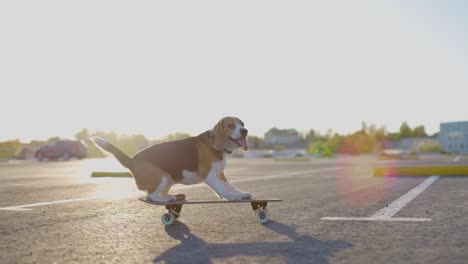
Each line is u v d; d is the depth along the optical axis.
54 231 2.96
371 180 6.80
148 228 3.02
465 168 7.50
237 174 8.83
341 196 4.64
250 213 3.57
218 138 3.20
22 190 5.66
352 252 2.31
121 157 3.31
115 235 2.82
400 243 2.47
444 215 3.31
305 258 2.22
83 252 2.41
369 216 3.33
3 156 25.14
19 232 2.94
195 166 3.22
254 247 2.46
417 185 5.73
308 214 3.48
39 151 21.11
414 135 61.75
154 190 3.21
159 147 3.27
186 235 2.79
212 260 2.22
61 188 5.91
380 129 58.22
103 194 5.12
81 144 21.73
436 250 2.31
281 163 15.78
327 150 30.28
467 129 46.69
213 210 3.74
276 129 66.12
